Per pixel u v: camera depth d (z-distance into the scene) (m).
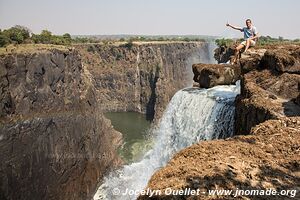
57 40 99.06
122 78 166.75
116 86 166.88
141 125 132.62
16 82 62.44
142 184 24.14
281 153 8.95
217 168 7.92
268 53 16.75
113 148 87.88
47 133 65.75
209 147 9.25
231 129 15.91
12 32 82.75
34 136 62.56
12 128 58.38
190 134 18.94
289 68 15.48
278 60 15.68
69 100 76.62
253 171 7.89
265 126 10.74
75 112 77.44
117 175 49.50
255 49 21.22
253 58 18.02
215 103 17.45
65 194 64.50
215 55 41.06
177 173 7.84
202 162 8.31
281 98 13.91
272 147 9.24
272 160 8.50
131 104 165.00
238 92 19.05
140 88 165.25
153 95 159.38
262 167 8.10
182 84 171.88
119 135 99.19
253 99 13.58
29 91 64.94
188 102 19.75
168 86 159.00
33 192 58.38
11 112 60.16
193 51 179.62
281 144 9.42
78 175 69.75
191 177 7.50
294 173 7.92
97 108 92.06
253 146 9.32
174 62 171.88
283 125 10.76
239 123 14.44
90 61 169.88
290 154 8.88
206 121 17.75
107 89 167.25
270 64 16.50
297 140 9.58
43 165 62.34
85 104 84.00
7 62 60.84
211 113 17.53
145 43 170.38
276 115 11.77
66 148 69.19
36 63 67.12
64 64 76.56
